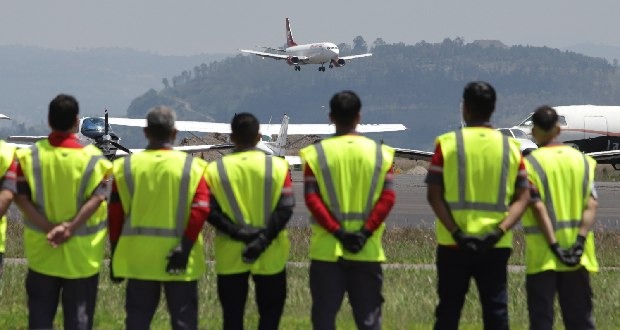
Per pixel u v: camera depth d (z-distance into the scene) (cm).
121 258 3666
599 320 4981
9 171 3788
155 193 3609
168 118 3650
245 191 3709
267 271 3731
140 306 3638
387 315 5025
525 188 3716
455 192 3678
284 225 3712
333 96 3734
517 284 5975
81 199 3722
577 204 3838
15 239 8575
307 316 5091
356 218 3653
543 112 3884
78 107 3769
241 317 3788
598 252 8144
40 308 3734
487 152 3684
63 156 3725
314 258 3672
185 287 3634
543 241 3819
